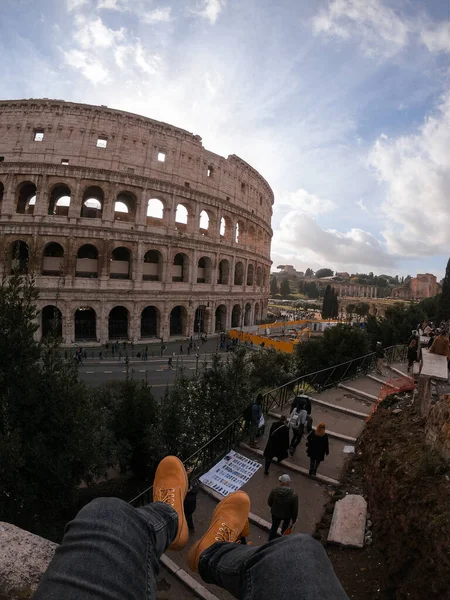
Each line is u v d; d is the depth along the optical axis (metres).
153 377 50.91
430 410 12.08
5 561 3.61
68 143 65.62
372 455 13.17
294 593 1.55
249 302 97.12
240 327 89.69
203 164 78.81
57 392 16.94
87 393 18.97
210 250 80.06
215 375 23.61
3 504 15.13
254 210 96.12
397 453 11.57
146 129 70.75
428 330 28.67
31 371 17.09
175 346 70.31
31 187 70.31
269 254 112.81
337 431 17.86
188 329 76.62
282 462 15.42
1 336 16.95
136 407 25.36
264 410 20.11
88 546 1.69
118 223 67.69
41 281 62.19
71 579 1.49
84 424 17.70
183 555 11.43
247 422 17.75
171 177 73.12
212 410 22.69
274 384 35.62
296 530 11.88
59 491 16.78
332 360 31.89
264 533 11.98
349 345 32.47
